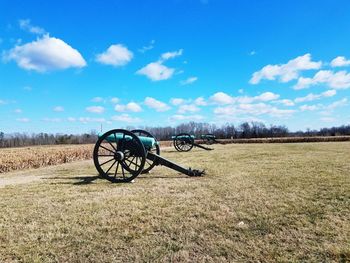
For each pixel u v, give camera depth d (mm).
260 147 27391
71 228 4715
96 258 3777
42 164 17172
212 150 23047
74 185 8242
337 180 8148
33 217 5258
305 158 14445
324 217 5059
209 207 5688
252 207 5660
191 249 3965
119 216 5246
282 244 4047
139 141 8625
